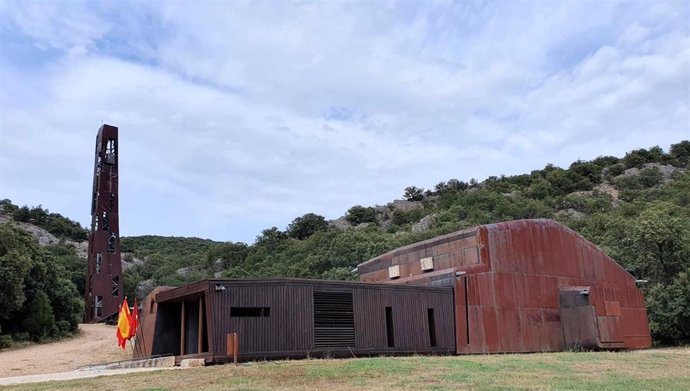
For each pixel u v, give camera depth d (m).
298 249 96.56
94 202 80.94
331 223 141.50
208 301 23.36
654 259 48.28
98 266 77.88
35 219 131.38
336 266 72.00
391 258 38.41
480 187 146.88
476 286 31.72
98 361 37.09
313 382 16.70
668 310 43.56
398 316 28.41
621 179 128.88
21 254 49.06
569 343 34.19
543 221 35.88
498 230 33.53
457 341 30.09
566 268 36.16
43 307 51.16
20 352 42.97
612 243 56.28
